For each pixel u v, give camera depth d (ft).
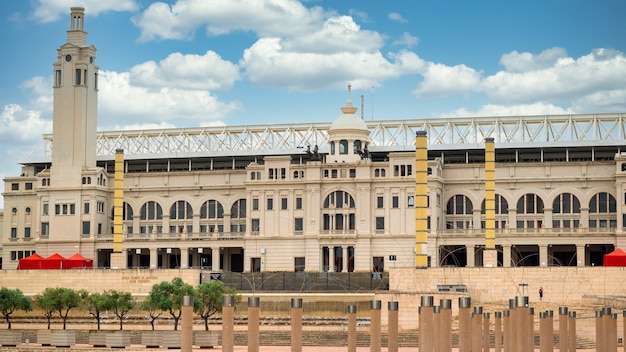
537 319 652.48
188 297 406.21
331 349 597.52
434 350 467.93
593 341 600.39
